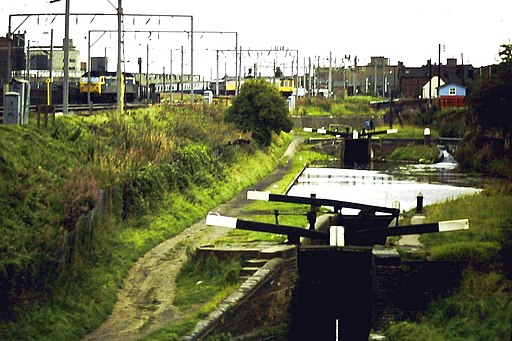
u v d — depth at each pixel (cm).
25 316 2981
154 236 4466
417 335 3219
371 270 3809
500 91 8800
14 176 3909
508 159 8912
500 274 3522
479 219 4444
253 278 3541
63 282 3322
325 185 7919
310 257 3994
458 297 3466
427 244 3938
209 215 4034
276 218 4450
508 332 2939
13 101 4803
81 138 5247
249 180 7488
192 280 3766
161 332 2970
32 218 3597
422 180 8456
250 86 9856
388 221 4759
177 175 5694
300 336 3959
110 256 3881
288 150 11500
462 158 10181
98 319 3219
